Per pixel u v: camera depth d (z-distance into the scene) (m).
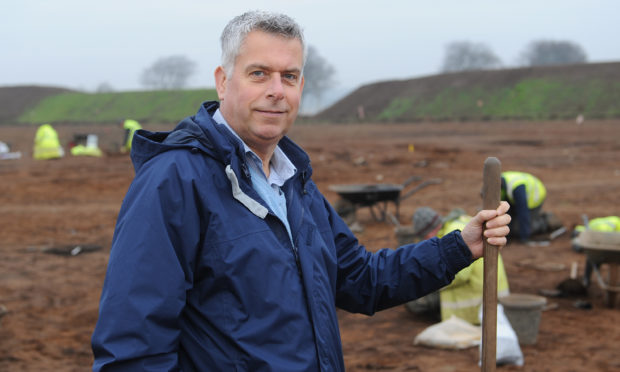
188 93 89.25
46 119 85.31
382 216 11.36
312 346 1.60
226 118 1.80
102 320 1.47
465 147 27.19
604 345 5.27
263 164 1.83
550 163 21.08
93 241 10.50
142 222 1.51
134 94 92.19
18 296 7.26
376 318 6.25
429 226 5.92
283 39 1.71
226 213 1.59
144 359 1.45
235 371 1.54
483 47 134.12
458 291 5.56
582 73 69.31
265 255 1.58
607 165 20.25
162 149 1.62
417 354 5.11
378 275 1.94
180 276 1.51
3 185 16.98
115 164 21.31
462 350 5.14
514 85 70.31
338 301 2.01
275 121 1.73
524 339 5.28
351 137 36.88
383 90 81.88
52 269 8.61
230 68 1.74
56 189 16.41
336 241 1.97
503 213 1.86
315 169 19.95
